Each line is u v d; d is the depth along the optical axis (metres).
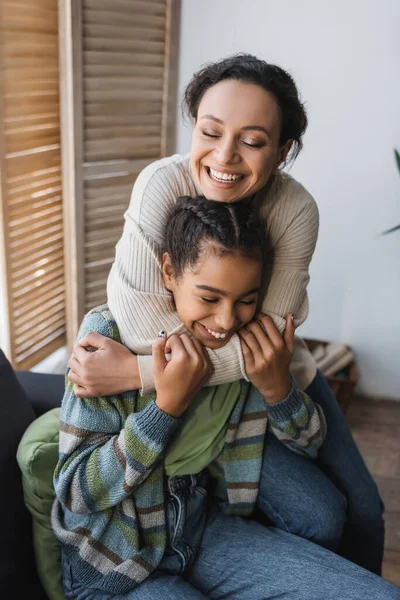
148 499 1.01
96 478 0.95
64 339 2.33
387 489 1.94
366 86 2.04
